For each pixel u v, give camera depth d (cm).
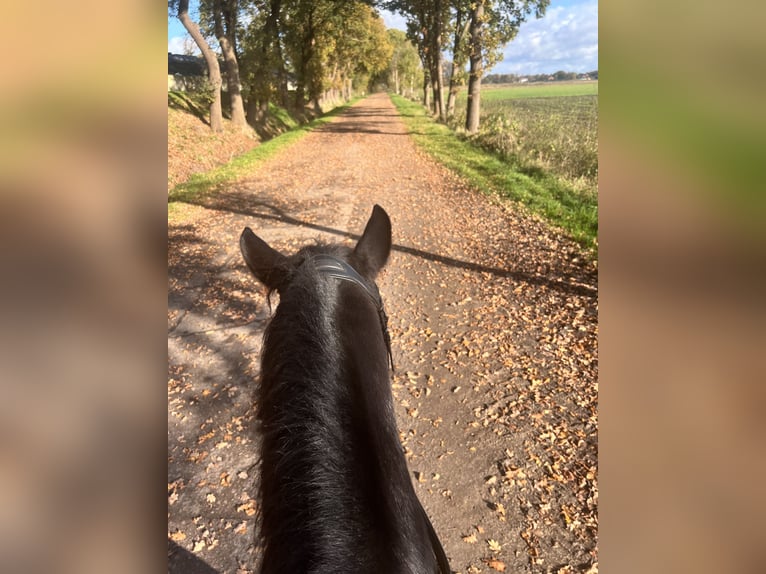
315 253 162
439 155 1783
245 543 311
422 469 365
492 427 405
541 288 659
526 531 314
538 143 1592
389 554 103
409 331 568
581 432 393
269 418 122
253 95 2608
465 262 767
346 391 117
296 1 2858
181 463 376
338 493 105
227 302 645
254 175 1529
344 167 1639
